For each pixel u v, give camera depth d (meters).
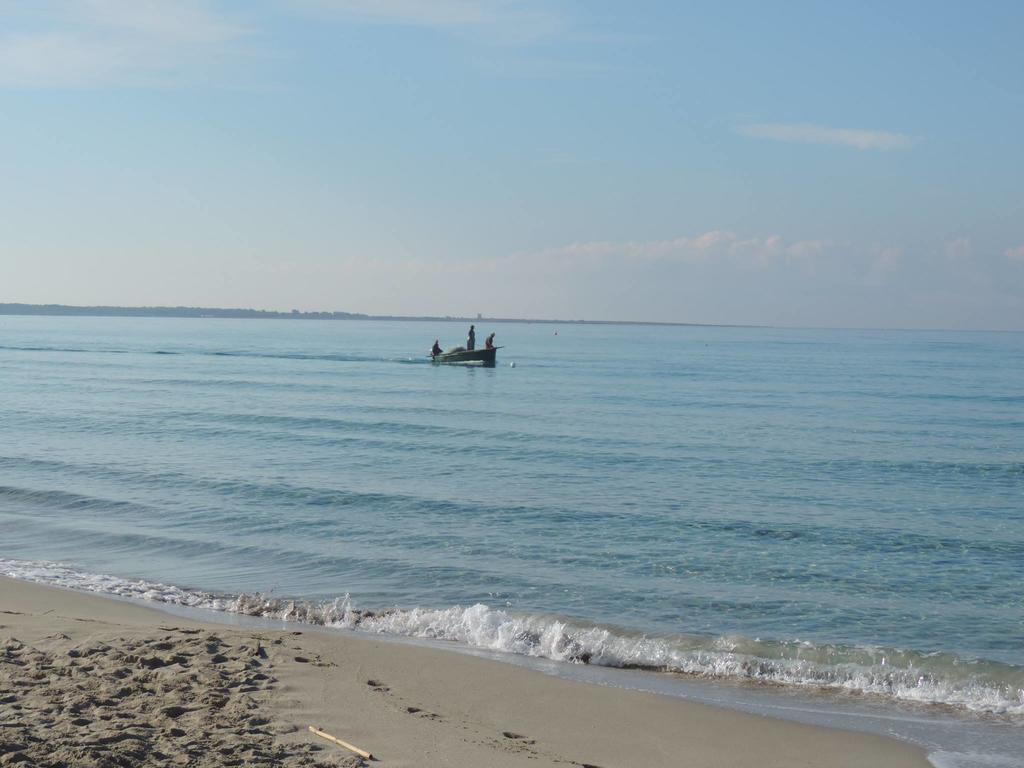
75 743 7.62
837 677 12.24
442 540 20.33
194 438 37.81
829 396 62.44
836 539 21.11
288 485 26.70
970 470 31.77
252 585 16.59
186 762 7.47
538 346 177.25
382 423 43.53
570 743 9.30
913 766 9.17
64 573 16.98
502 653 13.04
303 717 9.04
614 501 25.12
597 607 15.62
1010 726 10.49
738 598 16.33
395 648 12.09
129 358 105.62
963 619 15.28
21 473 28.58
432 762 8.17
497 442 37.34
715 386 71.00
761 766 9.05
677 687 11.73
